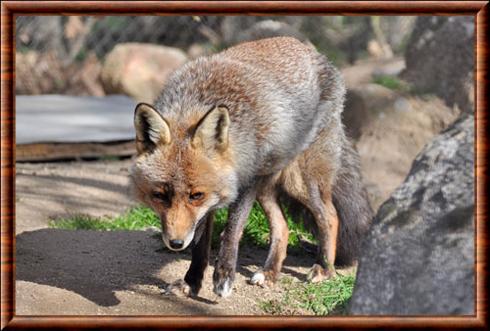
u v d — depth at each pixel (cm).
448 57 2100
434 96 2088
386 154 1930
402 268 635
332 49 2995
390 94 2056
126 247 1054
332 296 897
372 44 3130
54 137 1780
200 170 775
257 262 1056
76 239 1077
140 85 2689
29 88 2805
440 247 627
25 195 1437
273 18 2780
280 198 1061
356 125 2012
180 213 773
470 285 604
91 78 2873
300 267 1066
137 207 1355
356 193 1094
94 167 1736
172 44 3122
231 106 841
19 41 2884
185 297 867
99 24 3103
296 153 947
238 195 859
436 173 665
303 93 946
